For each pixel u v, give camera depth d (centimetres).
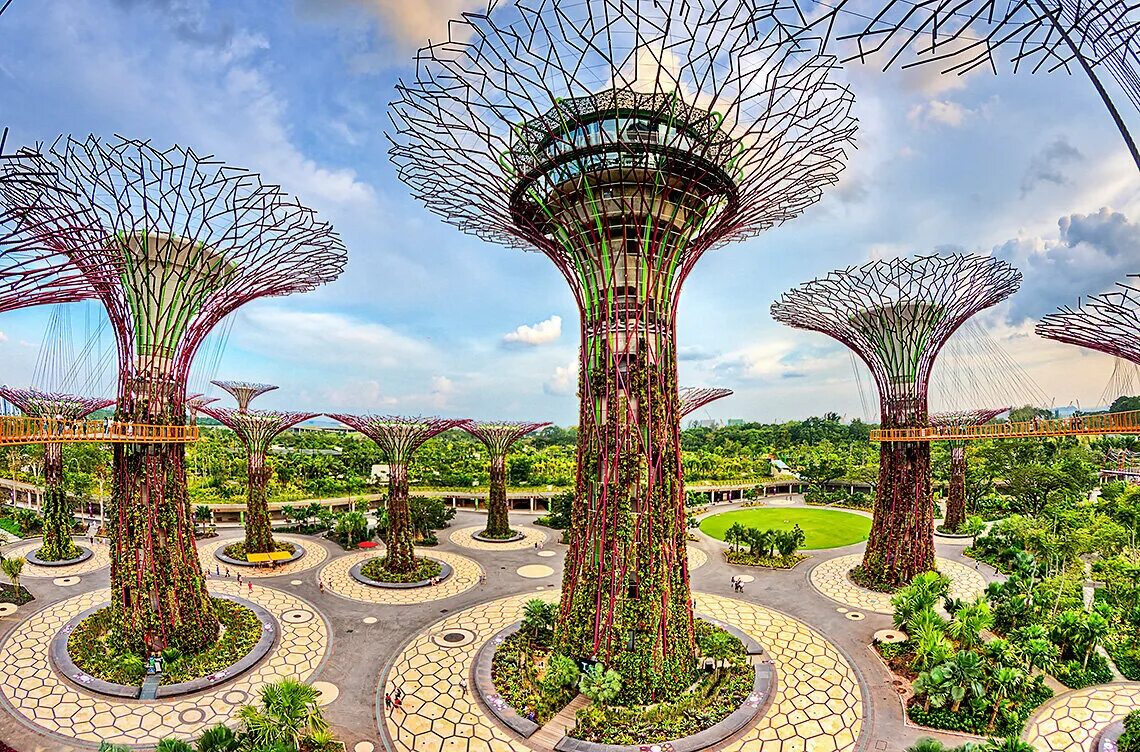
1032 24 1101
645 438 2552
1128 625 3130
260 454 4822
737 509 7300
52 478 4456
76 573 4172
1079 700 2505
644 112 2462
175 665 2691
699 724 2300
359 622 3409
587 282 2670
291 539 5359
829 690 2616
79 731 2269
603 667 2503
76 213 2244
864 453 10275
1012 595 3222
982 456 8238
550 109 2439
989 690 2445
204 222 2739
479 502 7350
